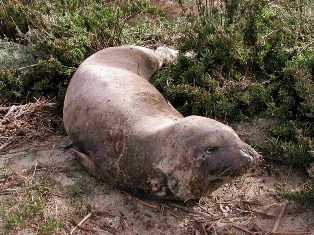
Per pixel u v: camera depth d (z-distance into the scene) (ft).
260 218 14.70
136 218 14.99
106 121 15.61
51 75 19.95
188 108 18.17
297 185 15.61
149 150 14.47
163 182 14.44
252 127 17.47
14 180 16.51
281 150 15.96
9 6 22.77
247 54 19.04
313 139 15.89
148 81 19.10
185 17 21.77
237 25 19.69
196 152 13.65
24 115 18.66
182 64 19.56
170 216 14.94
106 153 15.40
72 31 21.29
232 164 13.47
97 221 15.02
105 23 21.67
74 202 15.61
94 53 19.51
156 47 22.09
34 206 15.44
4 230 14.88
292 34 19.53
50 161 17.15
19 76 19.89
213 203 15.24
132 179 14.96
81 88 16.85
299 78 16.98
